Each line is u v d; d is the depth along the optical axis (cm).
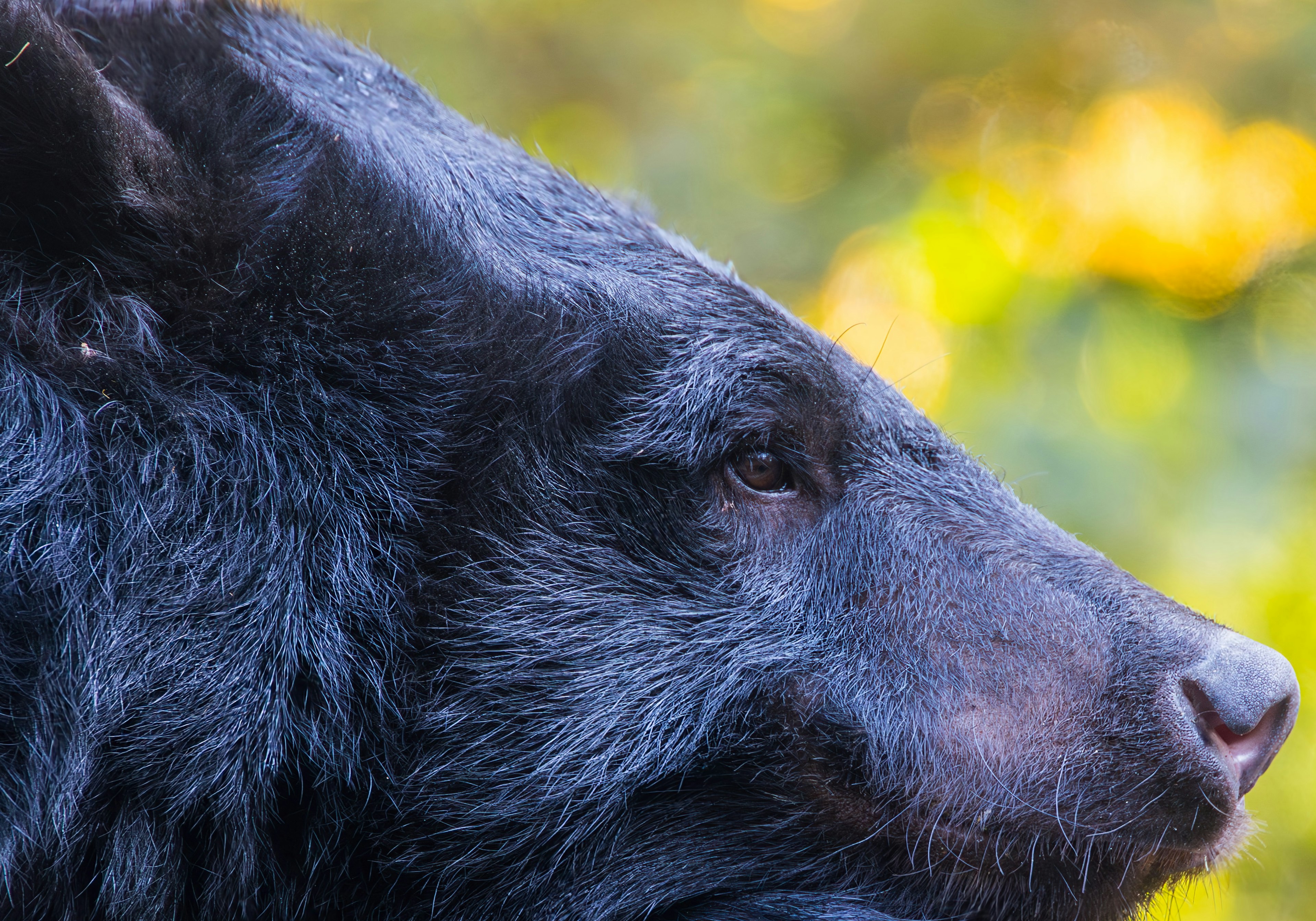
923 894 328
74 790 267
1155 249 780
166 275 292
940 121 883
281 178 314
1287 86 830
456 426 312
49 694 266
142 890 277
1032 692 322
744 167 806
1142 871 324
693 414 323
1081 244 784
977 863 324
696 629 321
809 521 335
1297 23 833
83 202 283
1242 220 812
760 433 330
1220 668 318
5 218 280
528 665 312
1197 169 830
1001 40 865
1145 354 658
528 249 335
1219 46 848
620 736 315
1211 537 597
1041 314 667
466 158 351
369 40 489
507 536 314
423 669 306
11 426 272
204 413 289
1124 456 600
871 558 332
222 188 305
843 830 326
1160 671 320
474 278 322
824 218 793
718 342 332
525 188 353
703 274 348
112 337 286
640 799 319
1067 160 856
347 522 300
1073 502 591
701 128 809
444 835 307
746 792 323
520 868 312
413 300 313
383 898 305
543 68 842
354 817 298
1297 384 640
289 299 303
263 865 292
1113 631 326
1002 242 706
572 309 326
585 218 352
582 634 315
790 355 337
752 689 320
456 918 311
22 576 265
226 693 281
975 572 332
